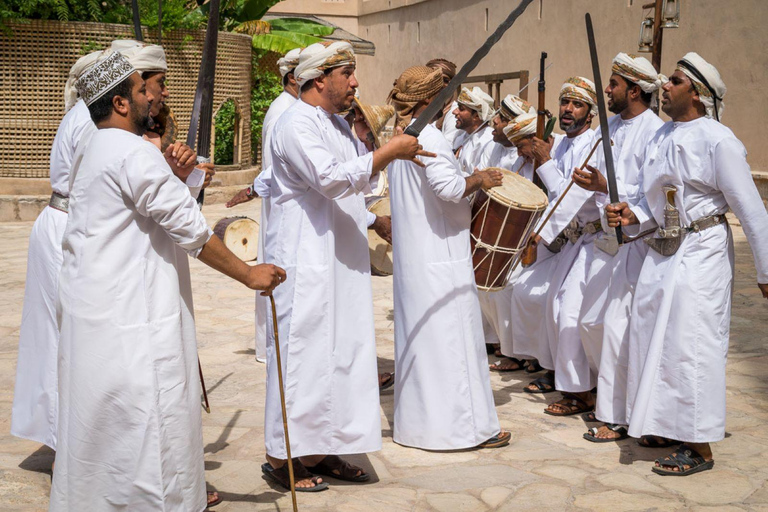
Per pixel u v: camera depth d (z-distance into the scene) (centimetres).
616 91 457
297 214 367
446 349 414
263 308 567
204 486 317
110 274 289
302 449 370
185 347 310
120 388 289
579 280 467
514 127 518
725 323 395
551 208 471
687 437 391
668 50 1327
